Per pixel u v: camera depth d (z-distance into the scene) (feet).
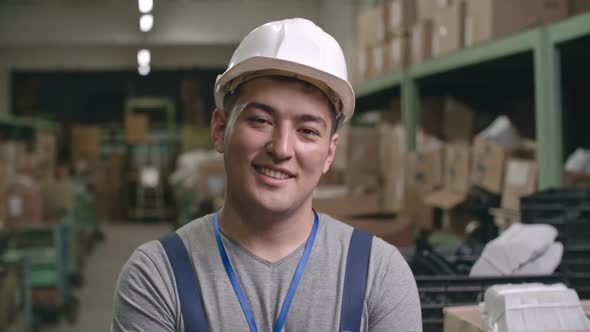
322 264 3.39
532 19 8.29
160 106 38.17
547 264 5.20
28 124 23.41
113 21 32.86
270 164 3.28
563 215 5.43
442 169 9.93
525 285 3.99
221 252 3.38
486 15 8.48
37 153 20.71
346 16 24.12
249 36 3.46
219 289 3.30
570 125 11.49
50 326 14.84
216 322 3.25
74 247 18.28
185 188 24.56
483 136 9.07
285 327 3.29
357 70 14.34
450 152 9.67
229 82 3.46
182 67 36.47
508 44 7.88
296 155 3.31
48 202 17.35
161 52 36.32
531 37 7.36
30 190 15.25
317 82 3.35
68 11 32.73
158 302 3.29
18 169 17.56
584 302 4.42
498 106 12.70
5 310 9.93
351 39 23.52
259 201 3.29
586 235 5.39
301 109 3.30
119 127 36.78
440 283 4.92
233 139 3.35
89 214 24.95
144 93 37.37
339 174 13.37
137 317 3.28
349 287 3.32
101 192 35.29
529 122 10.78
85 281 19.60
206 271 3.34
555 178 7.04
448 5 9.71
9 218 15.06
